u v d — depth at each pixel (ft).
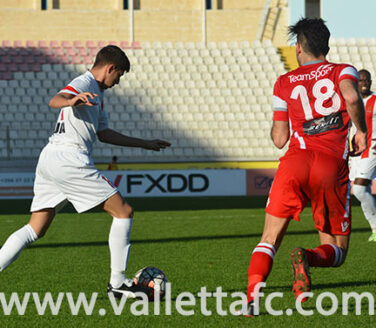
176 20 400.88
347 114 47.67
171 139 302.45
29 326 45.37
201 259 80.07
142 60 331.77
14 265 76.13
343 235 49.52
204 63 333.21
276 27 397.60
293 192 47.14
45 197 54.60
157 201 217.15
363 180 96.02
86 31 393.09
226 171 241.76
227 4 403.95
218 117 309.42
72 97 51.49
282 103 49.55
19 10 387.34
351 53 336.90
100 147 288.10
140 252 87.71
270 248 46.03
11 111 306.14
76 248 93.40
